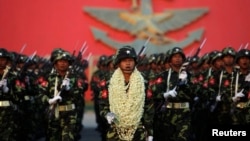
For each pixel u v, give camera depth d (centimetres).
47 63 3034
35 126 2477
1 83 1770
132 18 4697
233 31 4784
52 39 4738
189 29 4750
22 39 4716
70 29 4747
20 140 2197
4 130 1820
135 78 1519
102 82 1644
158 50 4634
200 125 2281
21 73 2055
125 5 4762
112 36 4731
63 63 1792
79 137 2628
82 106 2662
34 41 4722
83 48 2134
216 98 2002
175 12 4725
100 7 4762
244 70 1956
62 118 1781
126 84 1527
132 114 1493
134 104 1495
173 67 1900
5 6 4706
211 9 4784
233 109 1942
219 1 4794
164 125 1905
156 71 2456
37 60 2964
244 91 1931
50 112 1758
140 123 1527
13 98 1852
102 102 1545
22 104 2059
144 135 1519
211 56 2420
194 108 2202
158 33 4669
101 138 2738
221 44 4775
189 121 1909
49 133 1792
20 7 4722
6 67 1830
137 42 4631
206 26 4772
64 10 4753
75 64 2062
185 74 1870
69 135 1766
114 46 4678
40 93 1794
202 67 2567
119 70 1535
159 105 1864
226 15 4788
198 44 4738
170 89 1856
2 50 1820
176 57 1886
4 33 4700
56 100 1728
